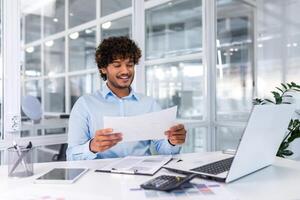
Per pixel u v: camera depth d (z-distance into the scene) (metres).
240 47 3.25
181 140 1.47
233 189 0.99
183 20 3.17
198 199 0.90
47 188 1.01
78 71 2.95
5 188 1.01
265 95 3.09
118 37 1.79
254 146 1.07
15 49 2.12
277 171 1.21
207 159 1.41
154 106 1.88
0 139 2.07
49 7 2.96
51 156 2.22
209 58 3.11
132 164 1.31
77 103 1.74
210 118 3.12
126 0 2.87
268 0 3.07
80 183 1.06
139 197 0.92
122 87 1.76
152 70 2.97
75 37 3.07
